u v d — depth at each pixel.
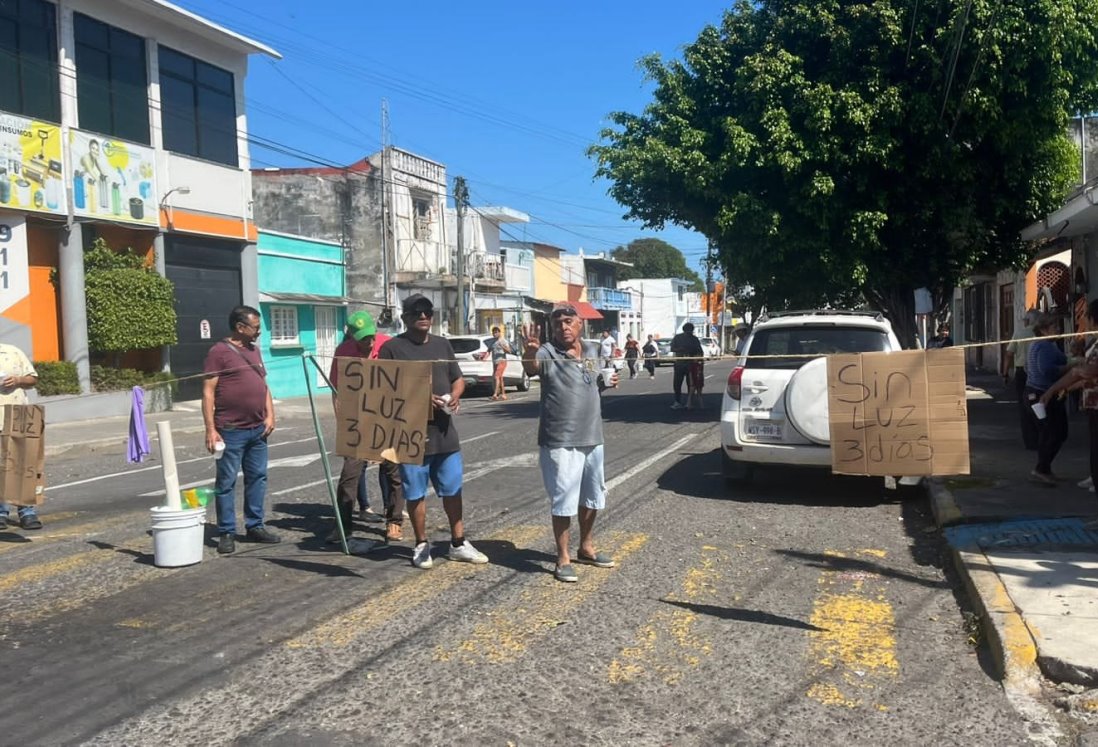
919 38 14.29
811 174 14.58
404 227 33.81
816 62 15.17
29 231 18.75
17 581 6.45
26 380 8.09
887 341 9.09
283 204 33.19
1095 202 11.95
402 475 6.61
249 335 7.34
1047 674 4.57
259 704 4.37
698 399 19.17
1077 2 13.95
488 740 4.00
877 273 15.45
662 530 7.88
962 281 18.19
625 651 5.03
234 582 6.36
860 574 6.51
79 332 19.20
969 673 4.74
